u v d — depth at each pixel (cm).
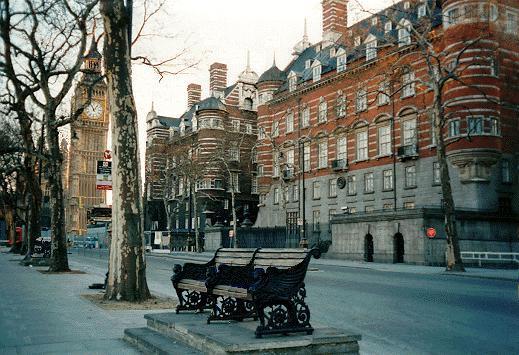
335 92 5578
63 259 2497
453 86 3906
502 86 4006
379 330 957
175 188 8650
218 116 7812
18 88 2505
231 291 745
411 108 4550
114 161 1310
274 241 5891
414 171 4531
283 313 675
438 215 3600
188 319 830
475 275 2534
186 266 951
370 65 5019
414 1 3105
